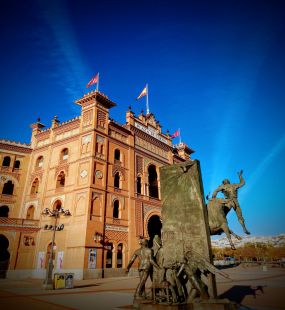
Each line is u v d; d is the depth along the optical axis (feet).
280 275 82.12
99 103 116.37
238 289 47.32
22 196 119.34
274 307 29.73
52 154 120.47
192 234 30.09
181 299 26.43
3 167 119.96
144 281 31.27
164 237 31.73
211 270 26.78
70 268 88.53
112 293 48.44
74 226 95.09
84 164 104.68
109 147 114.21
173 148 160.66
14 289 57.36
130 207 113.91
